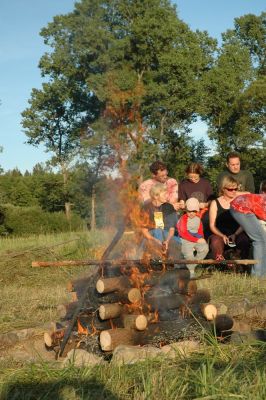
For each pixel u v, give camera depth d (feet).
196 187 36.24
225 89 165.27
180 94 151.84
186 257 32.45
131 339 18.16
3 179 218.79
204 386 13.41
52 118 172.45
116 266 19.53
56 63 153.99
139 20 145.79
